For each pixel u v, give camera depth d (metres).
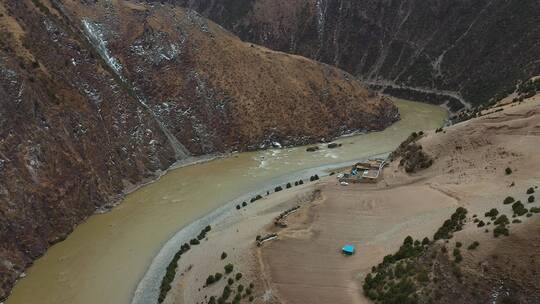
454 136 82.88
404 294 49.88
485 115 85.44
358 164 93.38
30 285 68.75
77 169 87.56
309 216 74.00
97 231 82.06
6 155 77.81
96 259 74.31
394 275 53.56
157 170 104.62
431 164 82.19
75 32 111.81
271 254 63.81
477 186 69.06
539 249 46.31
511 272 46.25
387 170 88.25
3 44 89.12
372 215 72.19
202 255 70.56
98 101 101.75
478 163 75.38
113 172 95.56
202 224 82.81
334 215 73.62
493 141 77.44
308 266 60.78
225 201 91.25
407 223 66.44
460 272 48.25
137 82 118.88
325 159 111.69
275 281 58.09
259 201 87.44
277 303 54.56
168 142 111.69
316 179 96.88
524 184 62.78
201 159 112.62
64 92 94.94
